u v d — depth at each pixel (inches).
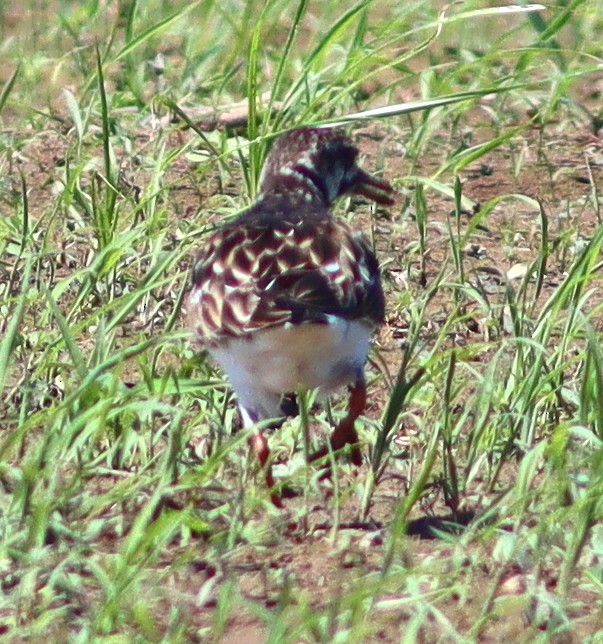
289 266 418.3
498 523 372.2
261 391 423.2
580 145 718.5
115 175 618.8
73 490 390.0
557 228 628.7
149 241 558.6
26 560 357.4
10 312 521.0
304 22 865.5
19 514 380.8
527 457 385.4
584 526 359.3
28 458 411.5
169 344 490.3
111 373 436.5
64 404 392.2
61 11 887.7
